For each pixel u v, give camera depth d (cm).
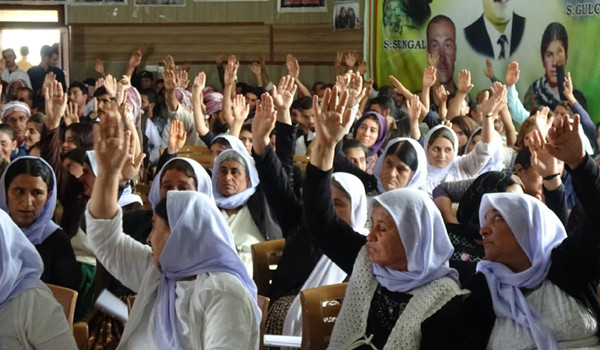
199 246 313
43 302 304
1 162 620
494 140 698
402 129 802
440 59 1210
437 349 314
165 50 1447
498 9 1157
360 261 339
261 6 1422
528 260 327
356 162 652
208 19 1436
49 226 429
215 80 1441
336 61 1303
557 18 1110
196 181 479
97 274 439
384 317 328
